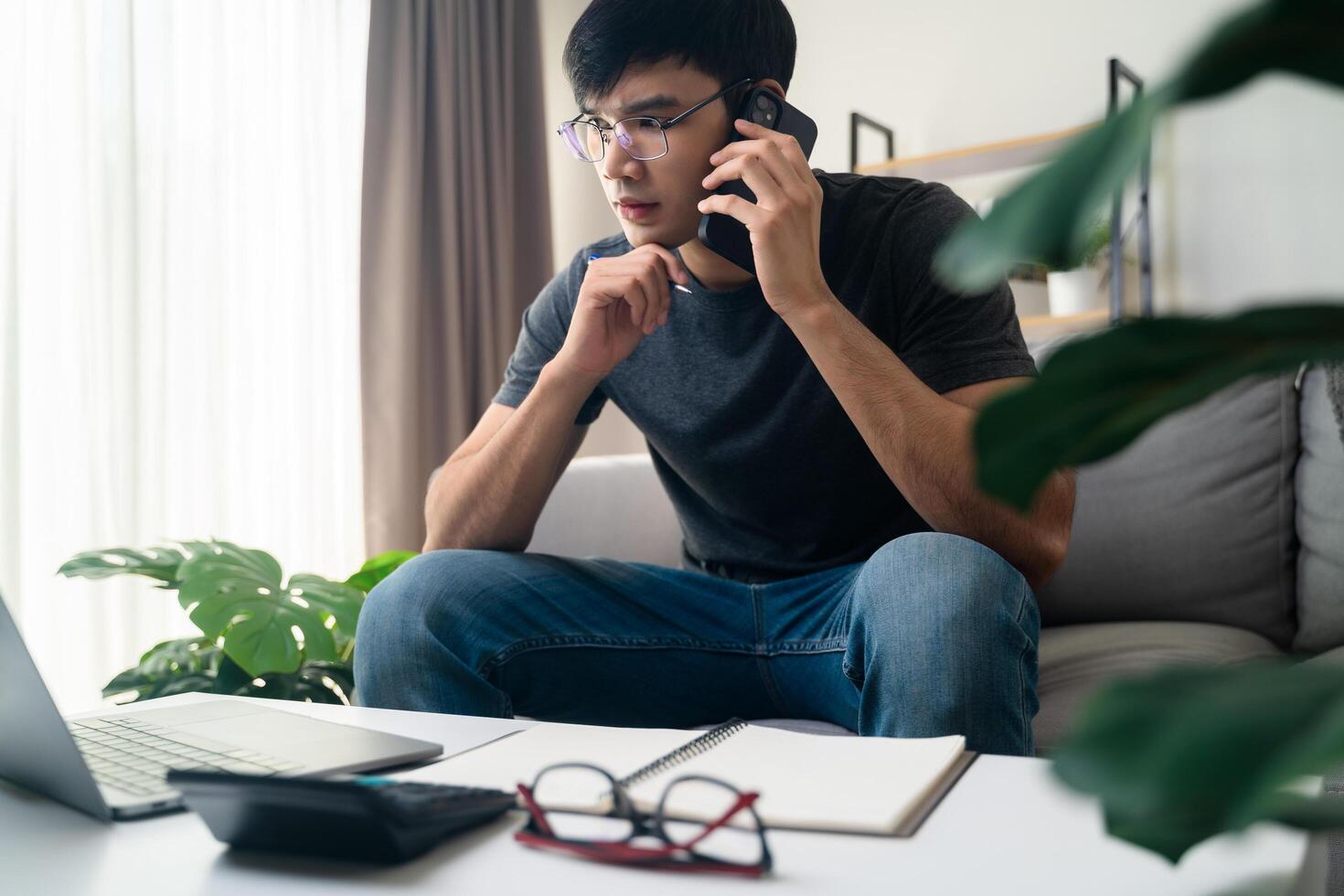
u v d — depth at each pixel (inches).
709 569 58.5
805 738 29.4
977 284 7.1
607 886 19.7
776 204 45.8
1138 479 65.8
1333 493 60.7
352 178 120.2
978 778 25.6
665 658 49.8
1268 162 109.7
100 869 21.6
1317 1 6.6
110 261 97.7
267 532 111.2
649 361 57.1
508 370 62.9
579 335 52.6
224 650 65.4
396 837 20.7
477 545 55.3
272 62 112.9
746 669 50.3
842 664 45.5
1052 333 113.4
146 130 100.9
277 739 31.0
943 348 48.6
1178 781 6.9
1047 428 8.0
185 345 103.8
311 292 114.9
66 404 95.0
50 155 94.0
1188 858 20.1
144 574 72.4
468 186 128.3
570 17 146.3
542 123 137.4
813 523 54.6
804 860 20.6
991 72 125.4
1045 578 45.8
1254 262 110.4
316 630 68.9
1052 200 6.5
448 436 125.1
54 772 26.1
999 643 36.4
